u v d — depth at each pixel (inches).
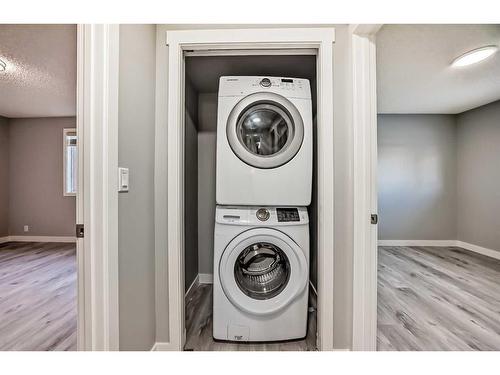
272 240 62.8
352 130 56.5
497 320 77.5
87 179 38.0
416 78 111.3
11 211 184.5
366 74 55.5
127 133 47.1
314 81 91.1
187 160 90.6
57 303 88.4
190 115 95.2
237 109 64.1
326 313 58.3
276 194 64.0
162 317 59.2
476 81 114.7
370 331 56.2
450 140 170.4
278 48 60.2
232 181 64.1
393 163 171.8
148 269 55.5
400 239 173.2
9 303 88.3
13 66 102.5
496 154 145.7
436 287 102.4
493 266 129.8
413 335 69.7
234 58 80.4
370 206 55.7
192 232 98.9
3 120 179.6
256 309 62.7
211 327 71.7
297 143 63.9
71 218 182.1
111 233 40.7
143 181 53.2
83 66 38.3
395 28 75.1
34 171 182.9
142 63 52.7
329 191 57.8
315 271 83.9
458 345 65.5
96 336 38.5
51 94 134.7
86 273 38.1
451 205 171.6
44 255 149.6
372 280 56.2
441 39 81.0
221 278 63.2
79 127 38.2
